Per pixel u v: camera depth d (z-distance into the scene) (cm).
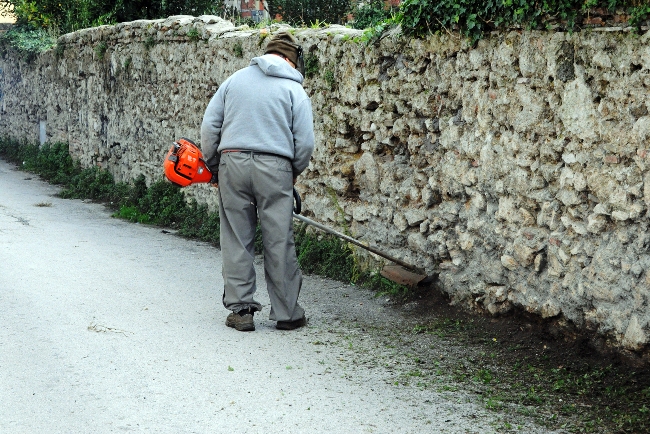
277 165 520
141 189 1170
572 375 440
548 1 462
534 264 498
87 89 1436
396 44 623
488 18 521
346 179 705
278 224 525
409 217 623
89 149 1440
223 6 1512
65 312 559
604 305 447
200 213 980
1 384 417
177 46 1043
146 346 488
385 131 649
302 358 473
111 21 1520
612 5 425
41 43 1816
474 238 554
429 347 498
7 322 530
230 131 524
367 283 661
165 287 649
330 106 719
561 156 472
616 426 374
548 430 371
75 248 815
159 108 1116
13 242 834
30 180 1548
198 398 405
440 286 591
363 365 463
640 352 428
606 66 433
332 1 1250
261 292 647
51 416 378
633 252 427
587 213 456
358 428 371
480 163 541
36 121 1862
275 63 529
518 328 516
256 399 405
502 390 424
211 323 545
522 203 504
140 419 377
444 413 391
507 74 509
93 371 441
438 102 586
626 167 427
